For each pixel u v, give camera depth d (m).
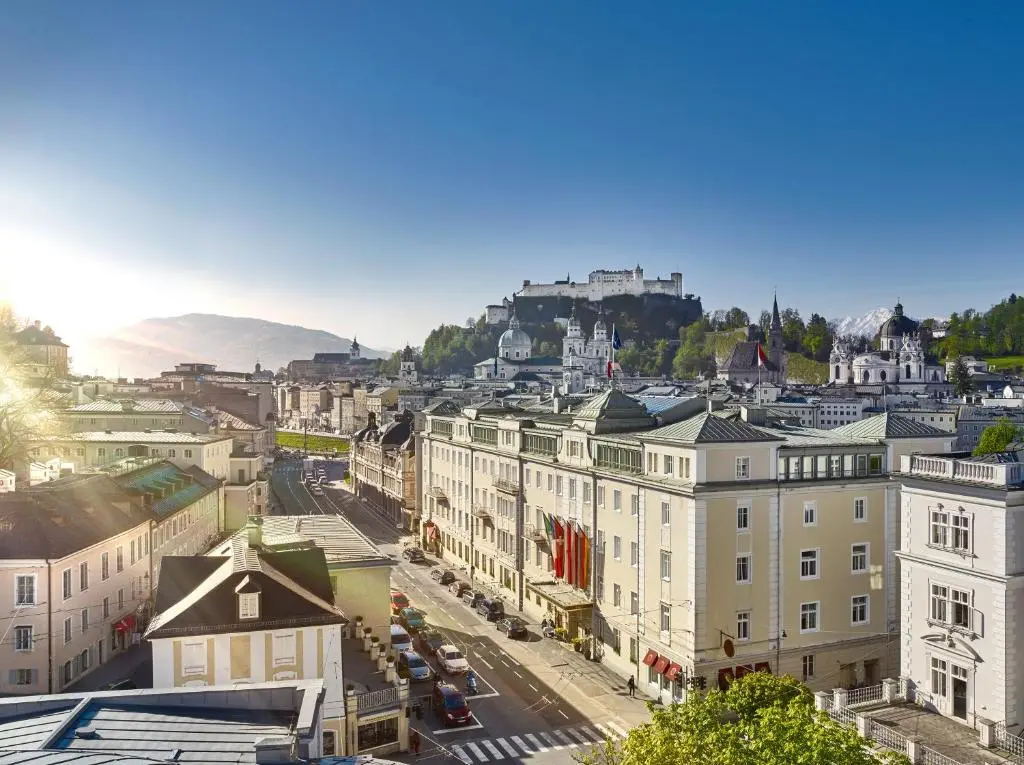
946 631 47.50
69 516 65.44
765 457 65.31
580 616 78.88
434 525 126.06
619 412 81.25
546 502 88.62
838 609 67.69
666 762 33.41
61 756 24.88
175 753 26.02
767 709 34.56
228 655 46.38
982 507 45.56
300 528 70.94
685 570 63.56
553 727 60.91
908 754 42.12
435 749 56.53
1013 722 44.38
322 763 25.70
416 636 80.94
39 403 124.12
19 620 58.72
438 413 130.50
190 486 98.25
